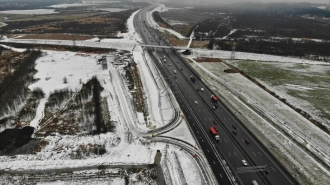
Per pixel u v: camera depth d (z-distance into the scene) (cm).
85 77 13638
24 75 13650
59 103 10744
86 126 9119
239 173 6850
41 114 9950
